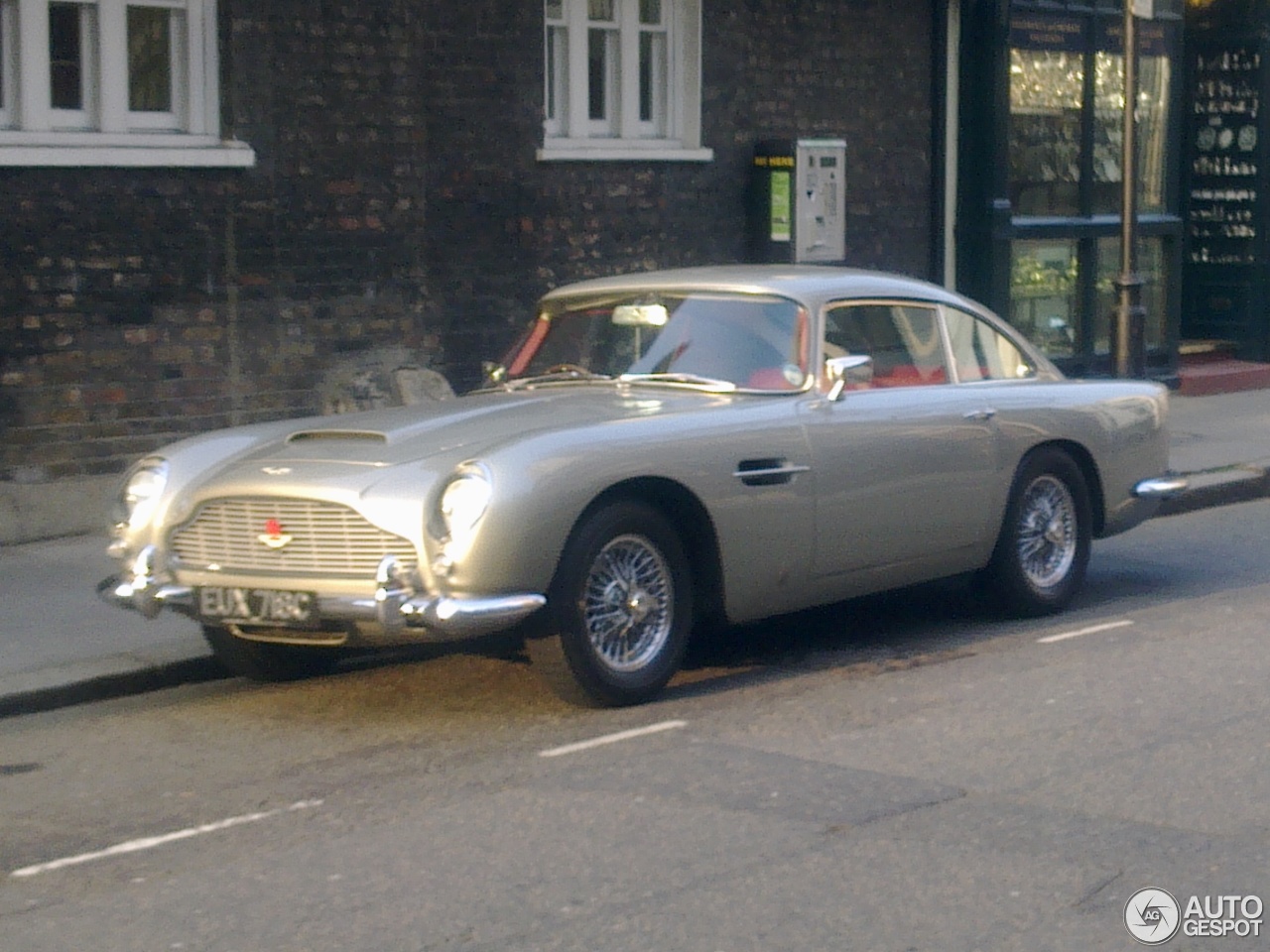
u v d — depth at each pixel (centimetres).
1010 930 451
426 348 1183
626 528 665
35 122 1002
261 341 1097
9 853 532
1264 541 1082
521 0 1209
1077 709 671
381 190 1145
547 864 506
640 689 679
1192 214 1816
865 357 730
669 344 762
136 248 1035
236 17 1063
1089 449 855
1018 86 1559
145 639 789
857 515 740
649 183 1309
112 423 1035
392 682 742
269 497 645
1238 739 626
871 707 680
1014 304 1580
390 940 451
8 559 963
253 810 569
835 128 1445
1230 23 1759
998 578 827
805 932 451
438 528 621
